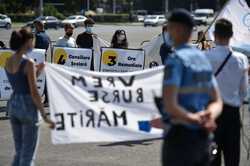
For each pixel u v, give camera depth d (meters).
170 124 10.35
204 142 10.38
